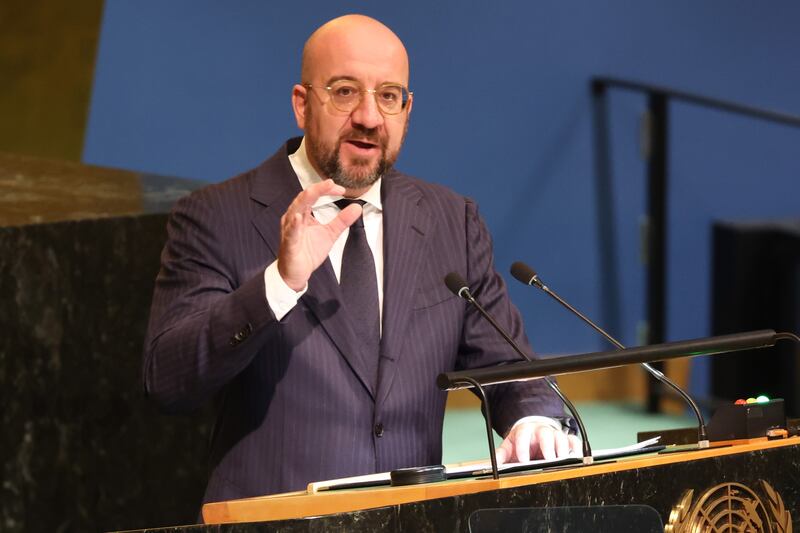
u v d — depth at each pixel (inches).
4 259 378.6
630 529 200.2
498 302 295.6
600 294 669.9
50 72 625.6
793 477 221.8
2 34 633.6
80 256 388.5
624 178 672.4
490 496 188.9
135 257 394.3
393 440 267.4
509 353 287.1
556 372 221.9
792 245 675.4
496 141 652.1
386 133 271.0
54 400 387.5
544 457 245.3
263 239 275.1
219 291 268.8
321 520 179.5
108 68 579.2
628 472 201.3
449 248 290.2
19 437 384.5
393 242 282.4
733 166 689.6
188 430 397.1
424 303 279.9
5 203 410.3
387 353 270.4
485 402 211.3
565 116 663.8
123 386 393.1
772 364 677.3
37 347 385.1
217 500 264.4
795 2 698.2
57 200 418.9
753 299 682.8
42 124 615.5
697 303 682.2
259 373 265.3
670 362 656.4
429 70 639.1
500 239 654.5
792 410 669.9
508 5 652.7
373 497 192.9
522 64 656.4
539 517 191.9
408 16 632.4
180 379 251.9
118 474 393.7
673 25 681.6
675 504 205.3
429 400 274.2
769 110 625.9
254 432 265.3
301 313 267.9
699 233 684.7
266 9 600.1
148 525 394.0
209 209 277.7
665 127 645.3
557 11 661.3
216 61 592.4
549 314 661.3
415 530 183.2
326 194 237.1
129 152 580.4
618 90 670.5
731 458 213.6
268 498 203.0
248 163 598.5
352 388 266.7
